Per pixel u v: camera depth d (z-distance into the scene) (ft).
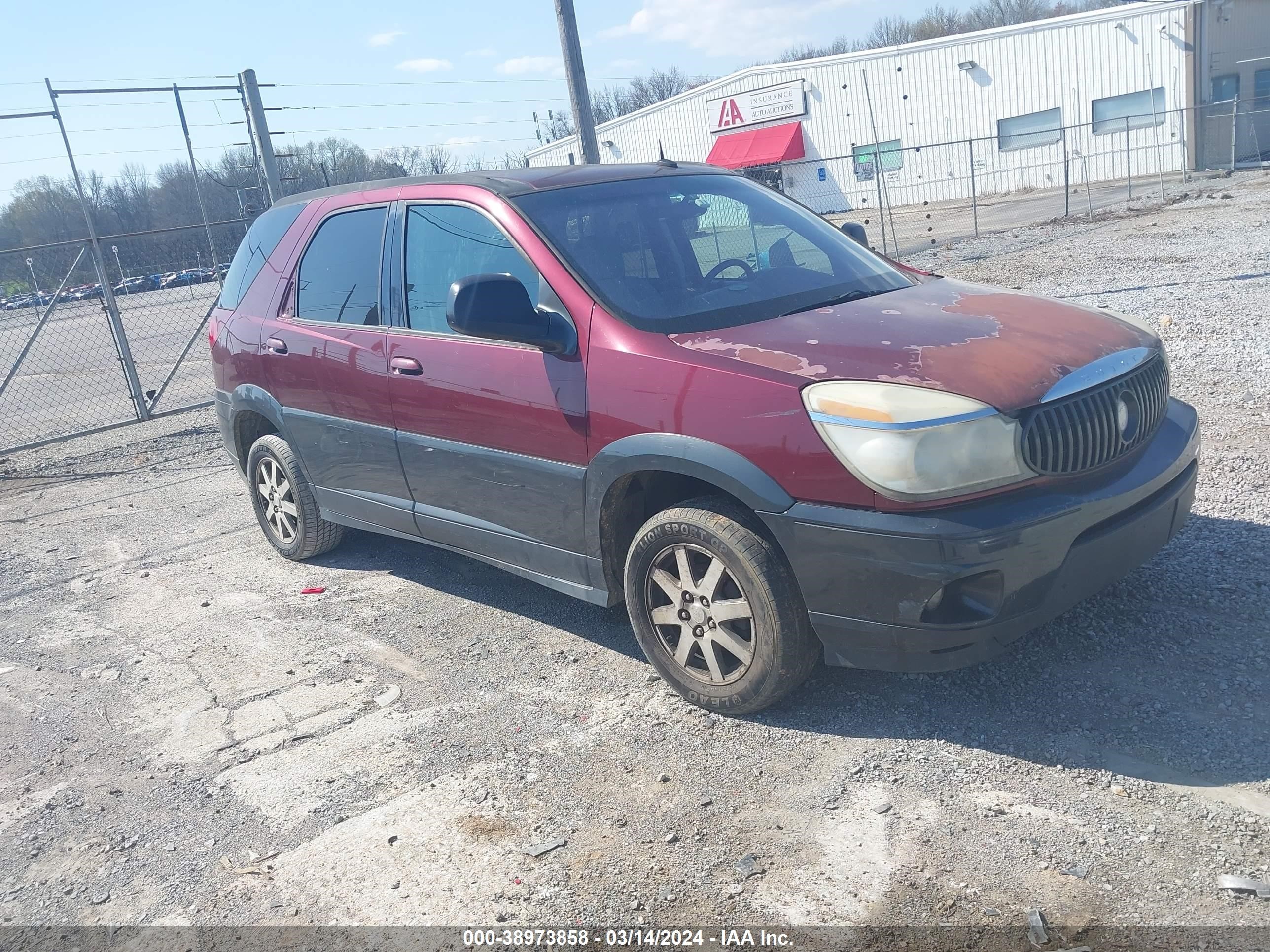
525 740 12.10
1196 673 11.43
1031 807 9.64
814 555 10.46
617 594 13.03
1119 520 10.71
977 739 10.84
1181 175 96.63
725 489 11.04
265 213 19.60
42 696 15.02
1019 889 8.61
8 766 13.08
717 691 11.86
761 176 117.70
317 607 17.24
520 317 12.23
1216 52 98.58
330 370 16.21
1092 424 10.52
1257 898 8.15
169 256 56.24
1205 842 8.86
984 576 9.87
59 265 46.78
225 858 10.50
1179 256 44.32
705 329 12.03
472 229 14.19
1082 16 102.17
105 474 30.37
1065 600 10.50
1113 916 8.19
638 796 10.67
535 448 12.96
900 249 64.64
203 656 15.74
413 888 9.64
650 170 15.53
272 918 9.47
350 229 16.57
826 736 11.33
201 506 25.17
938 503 9.86
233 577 19.38
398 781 11.54
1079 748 10.43
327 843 10.52
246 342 18.47
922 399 10.03
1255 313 29.73
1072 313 12.47
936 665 10.36
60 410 44.09
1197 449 12.03
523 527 13.66
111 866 10.64
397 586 17.78
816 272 13.84
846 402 10.20
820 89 122.21
